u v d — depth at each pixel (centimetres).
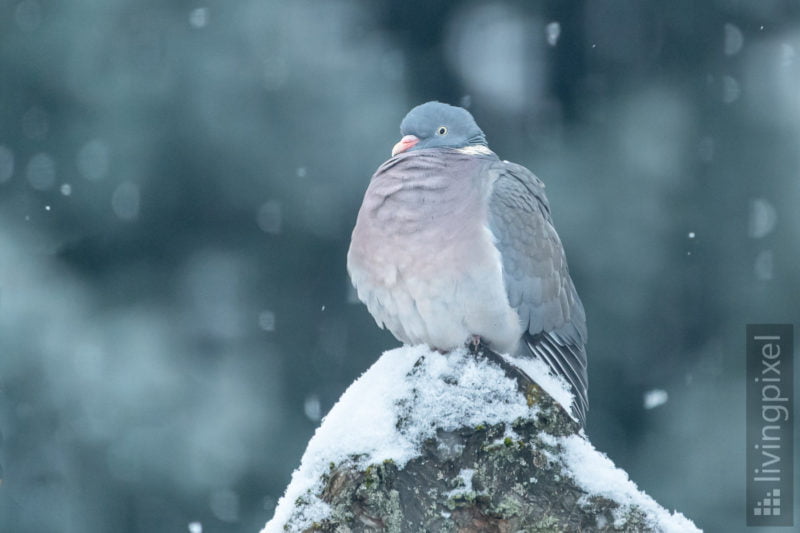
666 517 516
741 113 1495
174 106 1365
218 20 1370
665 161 1447
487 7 1567
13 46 1362
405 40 1546
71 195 1393
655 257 1427
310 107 1378
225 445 1381
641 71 1533
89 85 1362
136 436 1355
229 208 1422
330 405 1484
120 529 1370
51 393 1332
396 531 511
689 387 1477
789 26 1517
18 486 1330
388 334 1504
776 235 1473
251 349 1463
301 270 1479
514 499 514
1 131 1385
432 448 523
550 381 675
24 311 1342
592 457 527
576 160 1459
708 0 1526
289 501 527
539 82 1559
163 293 1448
